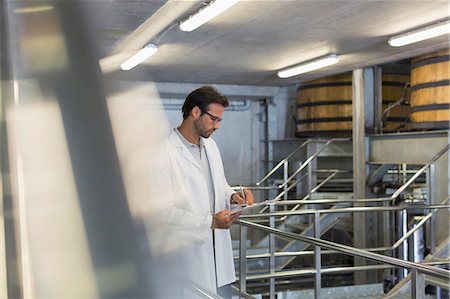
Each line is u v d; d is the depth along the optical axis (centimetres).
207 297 139
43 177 59
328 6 389
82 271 58
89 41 61
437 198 520
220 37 498
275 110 933
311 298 491
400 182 655
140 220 60
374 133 677
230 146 960
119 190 59
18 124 60
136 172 60
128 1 360
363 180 649
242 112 967
